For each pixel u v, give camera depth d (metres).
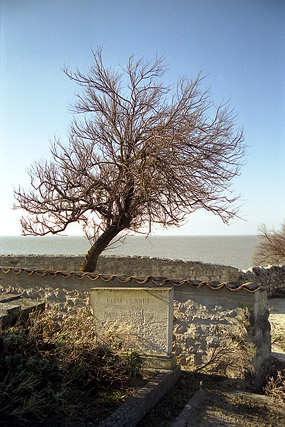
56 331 5.67
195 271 15.05
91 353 5.00
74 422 3.83
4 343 4.58
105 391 4.64
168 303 5.48
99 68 10.35
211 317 5.90
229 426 4.27
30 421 3.72
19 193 9.77
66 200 9.84
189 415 4.49
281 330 9.52
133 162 9.60
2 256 16.45
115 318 5.77
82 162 10.37
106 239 10.14
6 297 6.77
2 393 3.77
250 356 5.57
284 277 16.36
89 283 6.73
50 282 7.07
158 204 9.50
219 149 9.34
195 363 5.94
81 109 10.55
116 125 10.28
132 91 10.24
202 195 9.34
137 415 4.25
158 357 5.43
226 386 5.42
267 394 5.29
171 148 8.94
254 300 5.64
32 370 4.30
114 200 9.71
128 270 15.71
